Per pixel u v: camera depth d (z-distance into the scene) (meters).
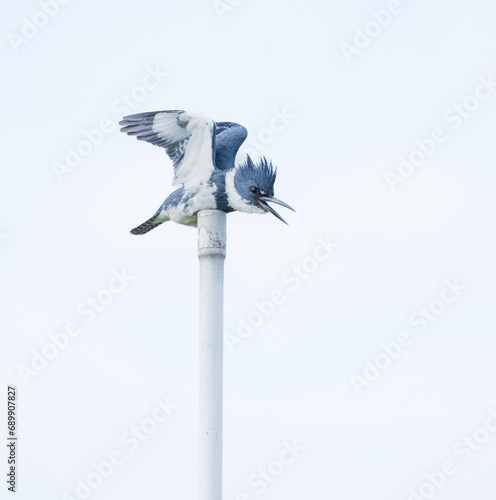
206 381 17.55
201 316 17.88
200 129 17.97
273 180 18.06
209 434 17.34
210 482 17.17
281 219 17.91
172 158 18.45
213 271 18.03
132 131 18.16
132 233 19.80
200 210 18.23
